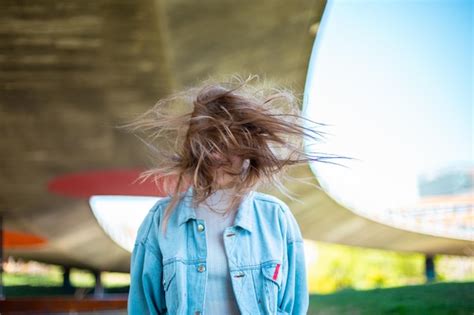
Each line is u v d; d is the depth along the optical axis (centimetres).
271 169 209
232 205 208
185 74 1013
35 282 4325
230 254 202
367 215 1981
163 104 228
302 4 845
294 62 988
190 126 205
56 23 889
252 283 201
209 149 203
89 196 1752
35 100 1155
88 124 1253
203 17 849
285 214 218
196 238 205
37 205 1872
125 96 1116
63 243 2503
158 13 838
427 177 3259
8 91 1121
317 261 4316
